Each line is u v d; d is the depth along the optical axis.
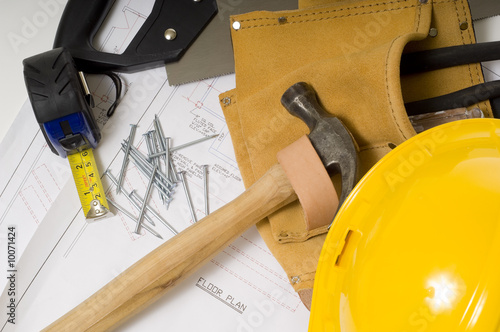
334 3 0.98
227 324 1.01
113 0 1.09
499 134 0.76
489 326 0.64
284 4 1.08
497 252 0.66
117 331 1.01
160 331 1.01
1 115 1.11
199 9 1.08
